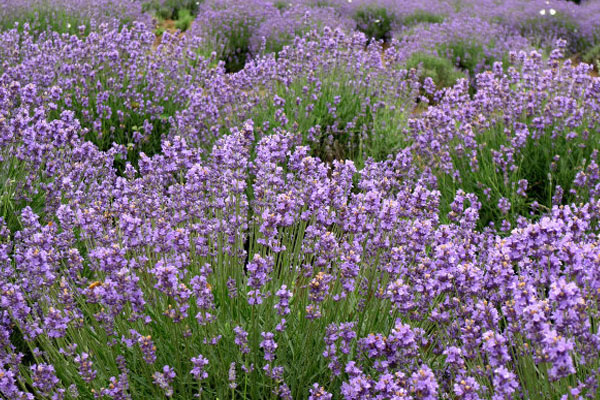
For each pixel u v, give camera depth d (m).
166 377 2.69
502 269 2.85
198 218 3.68
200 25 12.02
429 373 2.45
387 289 3.20
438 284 2.98
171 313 2.80
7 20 10.87
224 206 3.71
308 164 3.56
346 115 6.93
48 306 3.24
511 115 5.77
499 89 5.88
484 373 2.66
